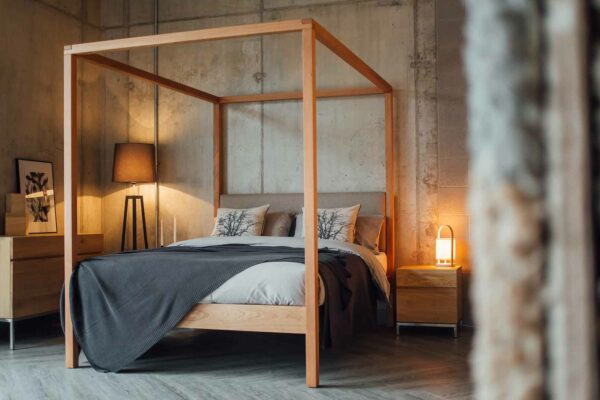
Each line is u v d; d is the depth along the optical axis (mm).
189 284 4402
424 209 6523
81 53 4656
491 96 200
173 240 7402
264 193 7035
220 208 6734
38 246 5742
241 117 7180
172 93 7418
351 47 6770
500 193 197
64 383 4254
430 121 6512
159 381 4289
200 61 7324
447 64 6449
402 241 6590
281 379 4309
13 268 5441
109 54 7594
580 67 188
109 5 7641
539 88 195
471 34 207
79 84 7289
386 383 4164
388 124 6465
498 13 200
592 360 185
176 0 7434
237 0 7203
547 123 193
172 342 5680
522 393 192
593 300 186
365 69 5477
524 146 195
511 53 198
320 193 6695
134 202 7145
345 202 6586
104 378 4379
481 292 201
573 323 187
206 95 6902
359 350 5238
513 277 194
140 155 6984
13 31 6336
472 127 206
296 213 6809
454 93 6430
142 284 4504
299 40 7020
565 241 188
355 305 5012
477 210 202
